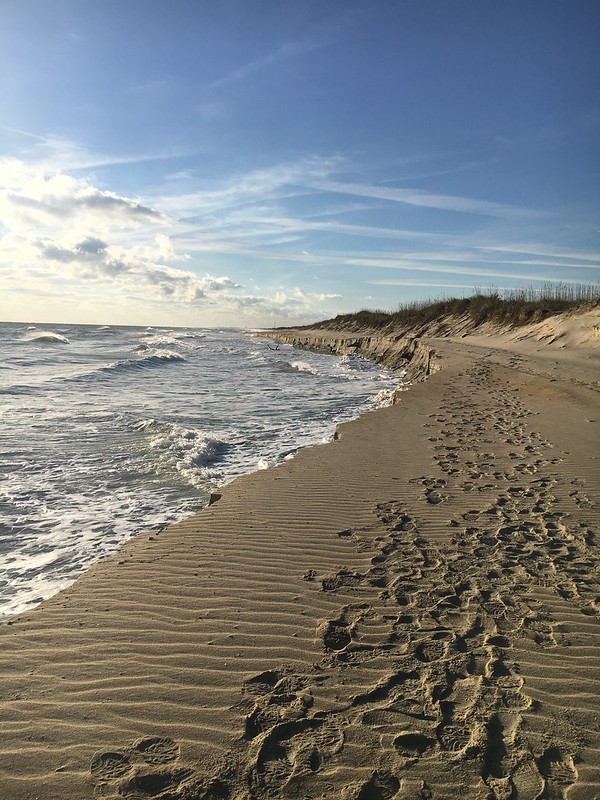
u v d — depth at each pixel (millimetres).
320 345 50469
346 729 2734
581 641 3512
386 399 17156
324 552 4859
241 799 2324
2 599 4918
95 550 5996
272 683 3086
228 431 12242
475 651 3389
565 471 7227
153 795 2336
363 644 3465
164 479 8523
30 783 2387
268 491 6617
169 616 3824
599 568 4516
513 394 13750
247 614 3832
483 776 2453
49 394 16828
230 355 39000
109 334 68812
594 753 2588
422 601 4004
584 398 12227
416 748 2613
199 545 5078
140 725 2760
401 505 6055
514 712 2855
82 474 8734
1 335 50125
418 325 43031
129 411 14195
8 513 7086
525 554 4785
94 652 3404
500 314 33156
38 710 2869
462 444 8938
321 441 11242
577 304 26953
